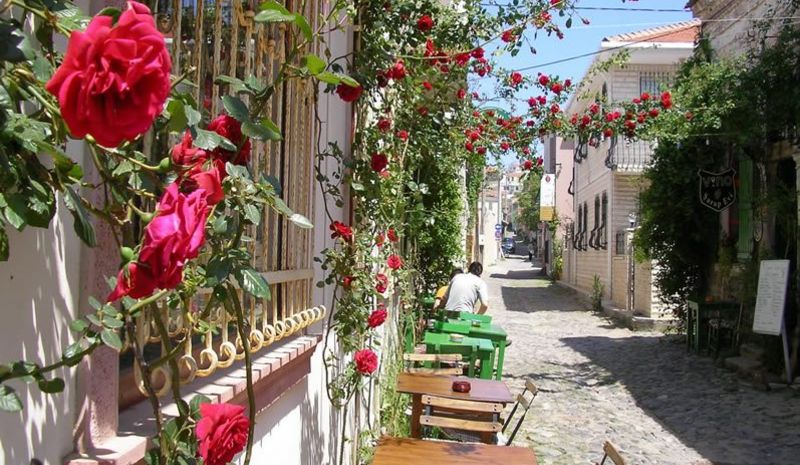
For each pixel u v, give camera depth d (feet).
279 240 12.03
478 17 20.72
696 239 48.42
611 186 79.51
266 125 6.59
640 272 66.33
